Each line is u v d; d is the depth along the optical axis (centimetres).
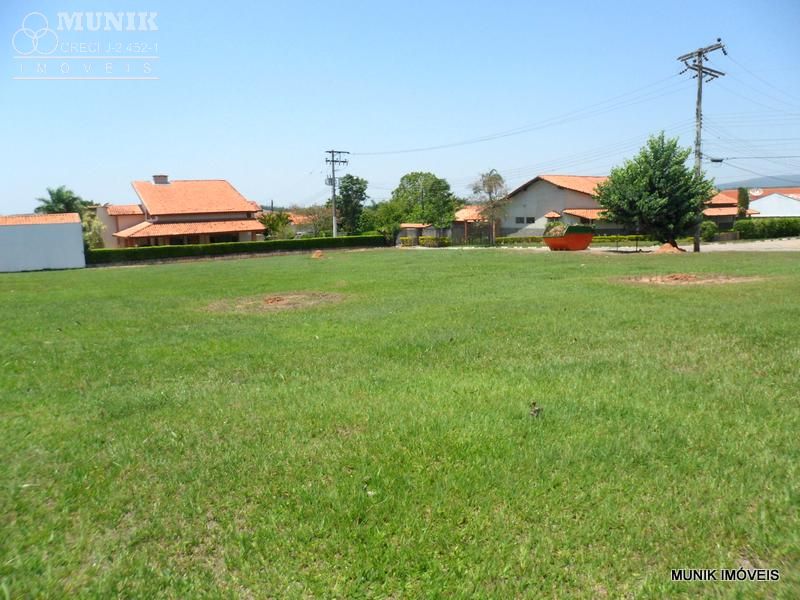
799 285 1231
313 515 306
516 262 2422
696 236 3319
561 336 752
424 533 284
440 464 362
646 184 3281
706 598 235
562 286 1394
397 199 8269
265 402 513
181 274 2625
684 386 505
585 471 344
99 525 307
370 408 478
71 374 655
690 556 261
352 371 622
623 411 445
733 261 2144
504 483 331
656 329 771
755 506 300
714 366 566
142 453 402
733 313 870
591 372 566
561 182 5444
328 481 346
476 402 482
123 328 1011
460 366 621
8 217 4266
